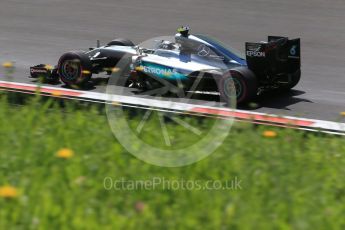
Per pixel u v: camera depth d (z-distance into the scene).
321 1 75.38
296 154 20.80
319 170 19.81
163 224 13.91
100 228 13.66
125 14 73.50
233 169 18.59
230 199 15.58
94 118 24.83
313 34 64.38
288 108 41.94
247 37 64.38
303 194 16.50
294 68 44.28
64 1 79.56
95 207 14.91
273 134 22.27
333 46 60.47
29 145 19.80
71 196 15.16
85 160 18.50
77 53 45.97
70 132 21.61
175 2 77.56
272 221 14.29
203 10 73.94
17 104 37.47
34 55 57.50
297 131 29.02
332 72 52.19
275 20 69.38
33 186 15.73
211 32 66.25
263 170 18.44
